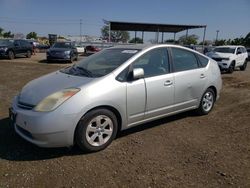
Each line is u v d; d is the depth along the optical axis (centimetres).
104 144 436
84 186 338
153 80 488
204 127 550
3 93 827
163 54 524
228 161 408
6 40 2352
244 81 1223
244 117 616
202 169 384
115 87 436
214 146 460
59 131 390
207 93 619
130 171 375
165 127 545
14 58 2316
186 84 550
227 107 707
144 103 478
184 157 418
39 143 393
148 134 506
